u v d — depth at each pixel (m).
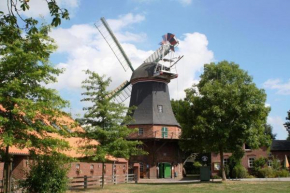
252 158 45.91
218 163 44.88
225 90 30.86
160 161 46.69
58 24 8.28
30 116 14.30
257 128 32.50
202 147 33.19
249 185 28.17
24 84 15.19
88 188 26.34
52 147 15.44
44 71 15.42
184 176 53.22
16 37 9.37
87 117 25.58
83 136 24.95
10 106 14.83
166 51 48.44
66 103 16.39
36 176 17.42
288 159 48.59
